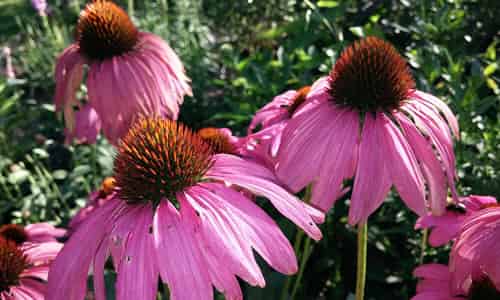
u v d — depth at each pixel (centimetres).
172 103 39
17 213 50
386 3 57
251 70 54
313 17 48
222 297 33
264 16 76
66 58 40
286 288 32
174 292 21
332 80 28
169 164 24
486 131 39
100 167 56
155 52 40
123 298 21
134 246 22
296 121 27
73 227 39
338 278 41
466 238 26
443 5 47
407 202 25
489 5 52
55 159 64
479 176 38
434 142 27
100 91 38
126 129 38
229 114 51
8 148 63
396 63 28
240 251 22
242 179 24
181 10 80
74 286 23
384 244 41
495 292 27
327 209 25
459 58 45
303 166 26
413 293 39
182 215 23
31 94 78
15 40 105
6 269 28
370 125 26
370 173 25
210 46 79
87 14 40
